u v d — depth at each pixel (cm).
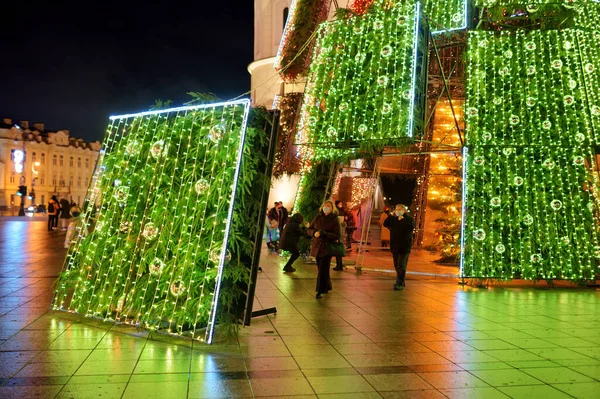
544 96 1241
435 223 1961
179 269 725
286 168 2434
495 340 714
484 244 1190
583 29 1278
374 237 2523
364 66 1252
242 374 559
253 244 741
